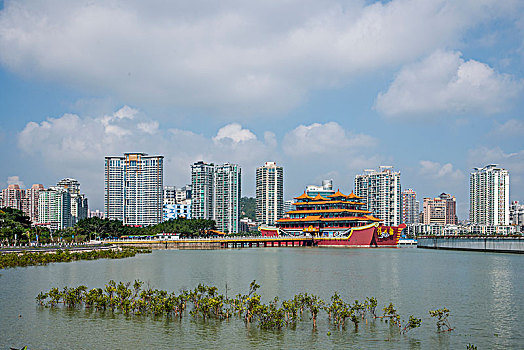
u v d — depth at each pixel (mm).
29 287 88688
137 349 52750
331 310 65188
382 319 66188
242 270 124500
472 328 61875
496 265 145750
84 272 113438
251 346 54000
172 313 67562
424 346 54438
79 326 60875
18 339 55688
